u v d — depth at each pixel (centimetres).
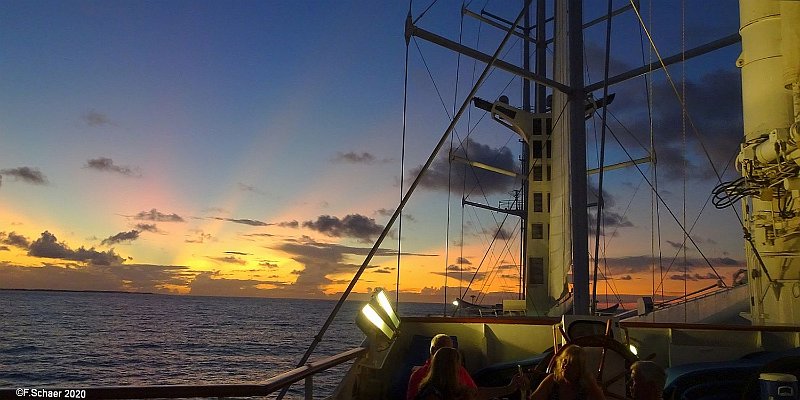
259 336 12162
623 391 612
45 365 6738
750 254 1104
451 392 445
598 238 1140
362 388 721
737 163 1114
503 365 805
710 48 1388
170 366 6881
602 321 730
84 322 15100
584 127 1388
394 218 844
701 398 698
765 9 1072
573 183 1356
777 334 869
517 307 2105
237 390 399
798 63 837
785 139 930
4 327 12162
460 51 1302
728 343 872
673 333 880
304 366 512
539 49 2723
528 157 2589
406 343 968
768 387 584
